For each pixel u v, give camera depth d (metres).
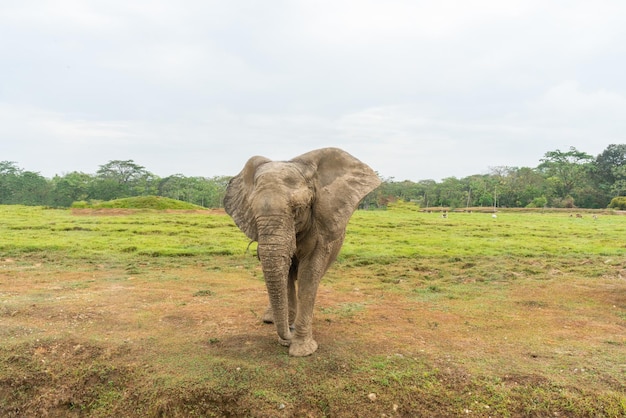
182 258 13.30
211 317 6.92
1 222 22.62
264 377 4.86
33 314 6.83
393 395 4.66
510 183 87.81
